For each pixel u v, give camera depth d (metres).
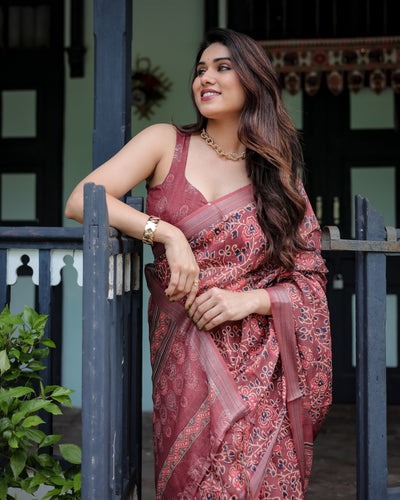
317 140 3.94
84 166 3.98
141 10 3.89
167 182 1.61
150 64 3.89
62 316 3.93
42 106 3.99
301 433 1.60
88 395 1.35
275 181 1.61
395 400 3.89
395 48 3.72
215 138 1.65
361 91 3.90
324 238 1.76
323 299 1.66
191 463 1.47
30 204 4.04
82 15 3.92
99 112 1.91
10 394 1.52
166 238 1.47
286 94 3.93
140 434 1.95
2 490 1.59
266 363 1.54
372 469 1.75
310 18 3.81
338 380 3.92
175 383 1.54
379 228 1.77
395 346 3.90
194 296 1.50
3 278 1.76
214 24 3.81
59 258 1.75
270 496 1.50
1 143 4.02
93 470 1.35
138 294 1.91
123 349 1.78
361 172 3.94
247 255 1.55
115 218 1.50
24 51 3.99
